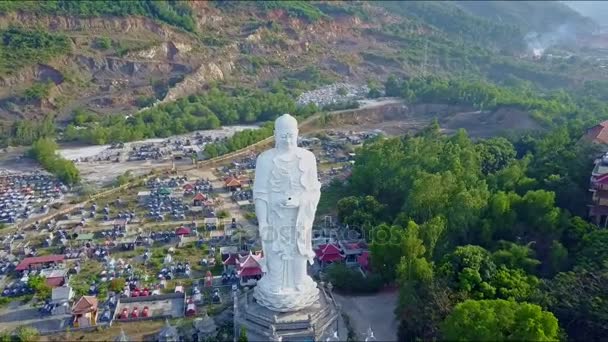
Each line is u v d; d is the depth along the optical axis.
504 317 54.97
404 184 103.38
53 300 80.31
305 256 64.94
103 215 122.81
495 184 96.44
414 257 70.12
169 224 116.31
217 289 84.44
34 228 116.19
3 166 163.00
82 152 176.75
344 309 71.75
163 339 68.19
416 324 61.00
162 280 88.81
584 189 89.81
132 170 157.00
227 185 138.25
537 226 79.31
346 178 134.12
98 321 75.31
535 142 131.00
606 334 59.84
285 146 62.38
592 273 64.81
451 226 80.19
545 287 65.19
